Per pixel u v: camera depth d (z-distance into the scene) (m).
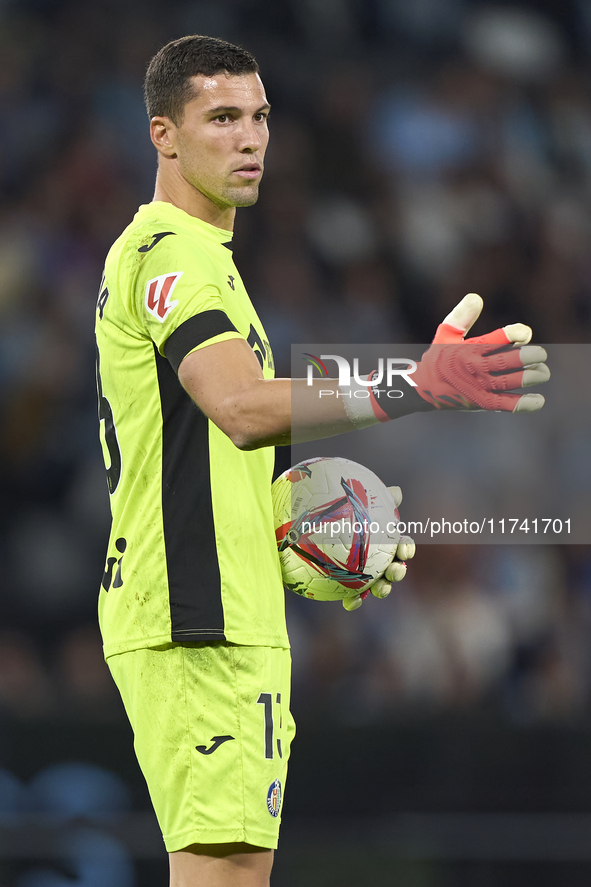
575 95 34.09
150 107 8.57
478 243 31.05
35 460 25.16
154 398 7.70
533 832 16.97
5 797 16.97
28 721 17.25
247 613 7.62
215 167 8.20
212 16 32.22
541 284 31.02
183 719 7.55
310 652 22.00
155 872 16.08
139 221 7.99
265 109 8.40
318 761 17.42
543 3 34.84
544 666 23.05
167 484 7.67
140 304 7.50
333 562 8.02
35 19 30.88
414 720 17.59
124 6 31.52
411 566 23.67
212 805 7.47
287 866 15.88
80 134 29.62
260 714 7.59
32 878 15.88
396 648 22.34
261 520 7.95
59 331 26.78
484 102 33.12
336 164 31.64
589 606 24.22
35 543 24.28
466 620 22.91
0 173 28.75
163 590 7.61
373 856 16.00
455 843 16.67
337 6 33.66
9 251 27.88
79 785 17.05
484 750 17.48
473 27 34.25
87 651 23.02
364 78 33.06
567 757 17.44
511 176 32.19
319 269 29.86
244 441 6.83
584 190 32.75
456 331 7.04
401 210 31.28
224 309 7.47
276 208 30.41
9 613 23.59
